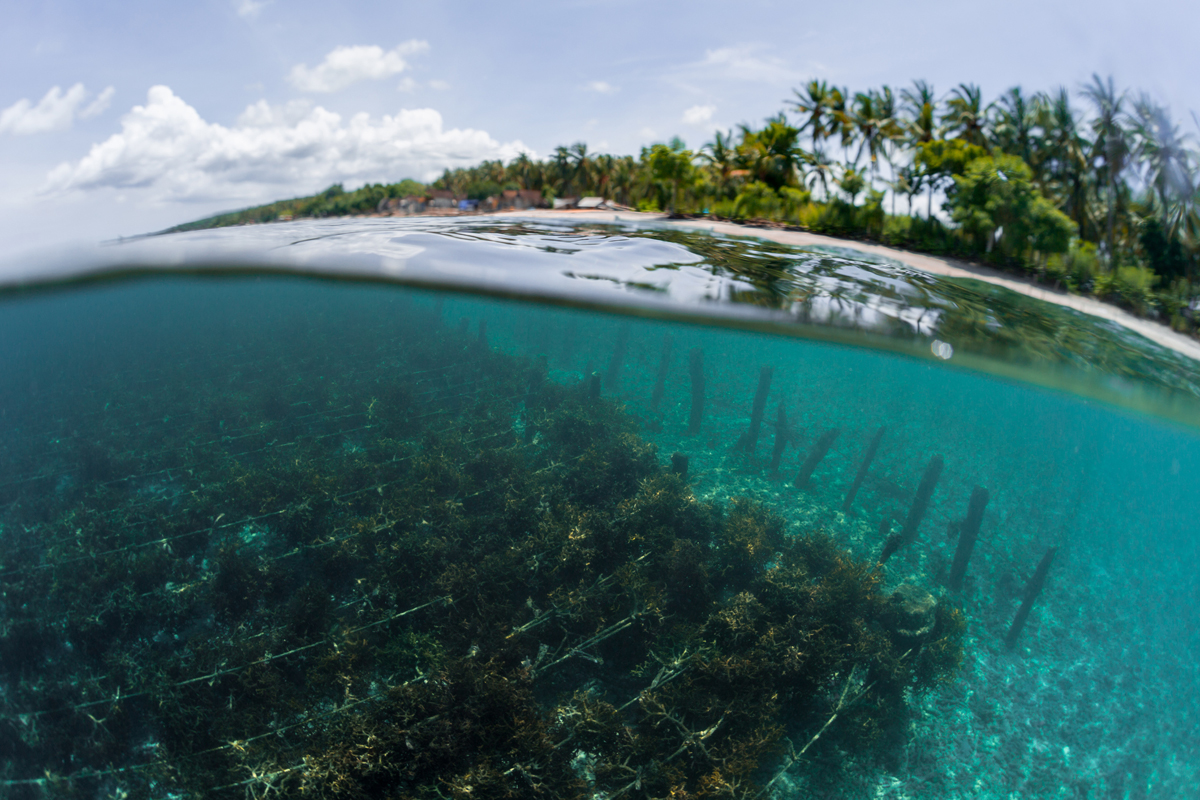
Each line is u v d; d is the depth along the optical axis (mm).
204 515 12234
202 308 29453
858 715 9180
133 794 7430
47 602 9859
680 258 12914
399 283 15688
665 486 12438
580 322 22281
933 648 9852
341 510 12188
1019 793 8930
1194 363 12008
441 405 18750
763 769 8586
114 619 9594
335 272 14805
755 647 9031
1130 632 13102
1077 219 25281
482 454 13773
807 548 11570
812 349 19234
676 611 10266
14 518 13281
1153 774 9430
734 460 17938
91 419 18859
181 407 18969
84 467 14859
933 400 28484
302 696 8516
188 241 13016
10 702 8328
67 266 13070
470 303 20422
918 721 9805
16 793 7488
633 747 7902
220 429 17266
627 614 9680
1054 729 10094
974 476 21016
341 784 6926
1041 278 17078
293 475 12945
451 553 10602
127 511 12469
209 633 9914
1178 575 16703
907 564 13820
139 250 12766
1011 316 12516
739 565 10914
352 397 18453
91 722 8156
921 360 16453
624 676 9570
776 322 13633
